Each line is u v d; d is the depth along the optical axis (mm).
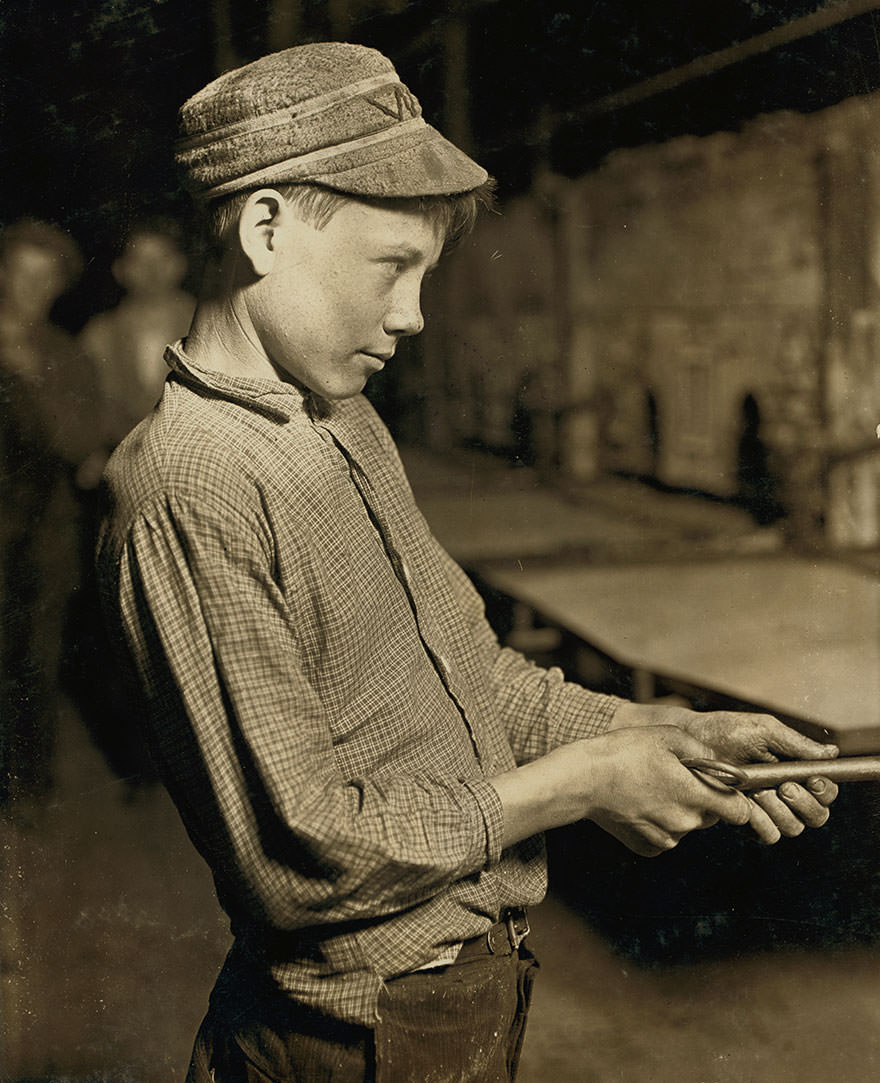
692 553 2736
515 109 3027
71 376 2377
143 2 2244
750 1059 2014
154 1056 2117
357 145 898
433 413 3408
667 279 3301
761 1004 2188
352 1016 962
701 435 3242
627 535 2877
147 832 2338
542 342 3475
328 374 964
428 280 3383
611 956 2375
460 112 2947
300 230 916
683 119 3074
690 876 2477
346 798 909
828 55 2879
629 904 2473
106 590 959
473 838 930
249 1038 1036
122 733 2359
